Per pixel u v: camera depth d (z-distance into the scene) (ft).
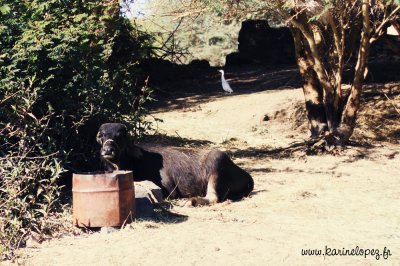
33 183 27.12
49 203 26.18
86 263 21.47
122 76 43.09
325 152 48.47
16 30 34.30
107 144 30.76
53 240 24.73
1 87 30.40
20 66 33.24
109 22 44.47
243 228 26.04
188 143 51.31
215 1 41.78
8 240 23.76
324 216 28.86
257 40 97.45
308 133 55.72
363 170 42.06
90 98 36.09
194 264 21.13
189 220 27.48
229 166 33.40
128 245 23.35
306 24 47.62
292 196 33.32
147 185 31.32
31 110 31.65
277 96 67.15
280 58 96.58
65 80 35.78
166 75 83.20
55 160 28.12
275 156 47.57
